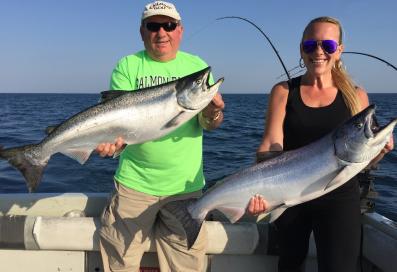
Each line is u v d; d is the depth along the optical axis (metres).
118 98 3.18
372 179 3.37
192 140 3.39
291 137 3.00
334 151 2.65
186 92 3.02
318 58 2.84
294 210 3.00
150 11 3.21
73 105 65.31
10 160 3.15
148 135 3.16
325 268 2.74
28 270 3.52
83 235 3.41
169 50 3.37
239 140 16.27
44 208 3.78
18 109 49.69
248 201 2.89
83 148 3.24
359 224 2.80
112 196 3.44
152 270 3.59
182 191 3.38
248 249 3.39
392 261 2.90
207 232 3.40
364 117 2.54
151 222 3.38
